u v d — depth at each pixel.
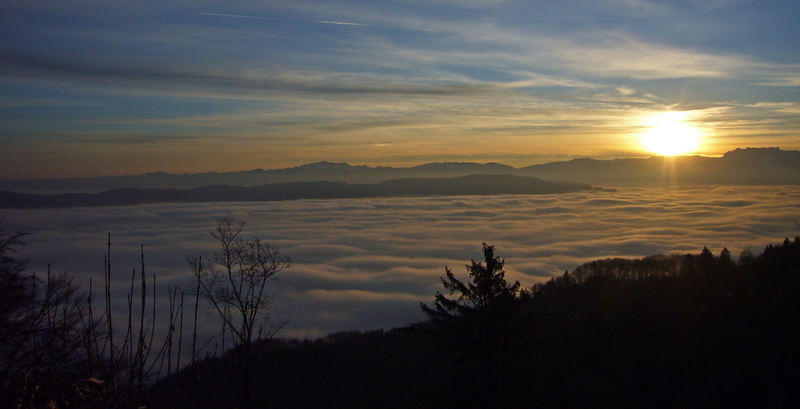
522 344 12.40
